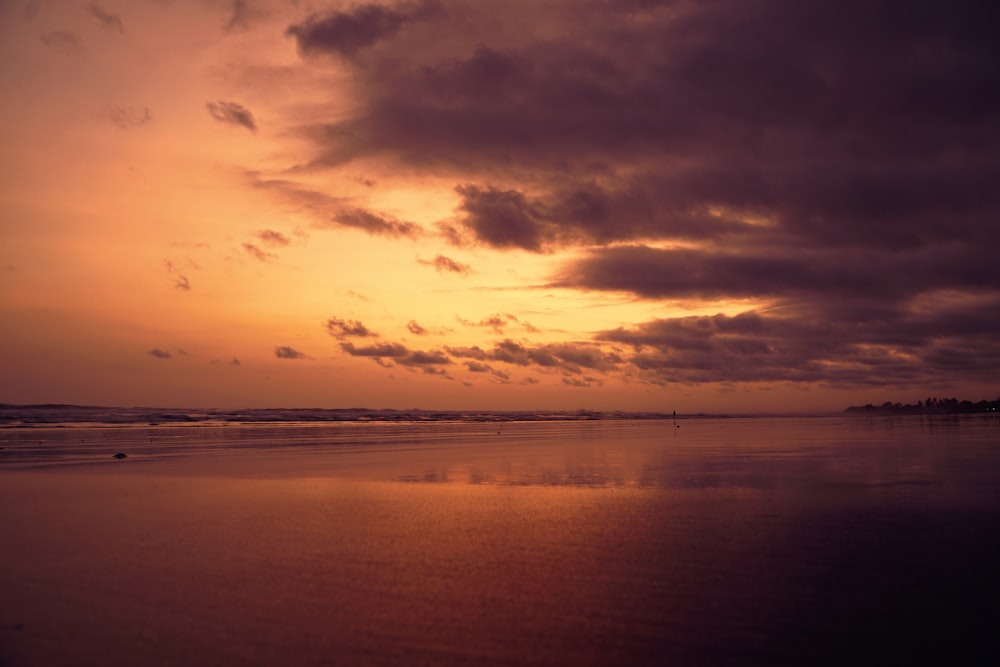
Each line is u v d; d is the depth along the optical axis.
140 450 37.03
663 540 12.41
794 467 25.00
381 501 17.58
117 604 8.80
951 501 16.44
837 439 43.72
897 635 7.61
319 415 130.88
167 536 13.04
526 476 23.41
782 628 7.83
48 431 60.00
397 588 9.43
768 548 11.66
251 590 9.38
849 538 12.38
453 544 12.22
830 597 8.91
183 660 7.02
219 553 11.59
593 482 21.44
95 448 38.47
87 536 13.09
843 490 18.59
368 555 11.38
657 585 9.52
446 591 9.29
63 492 19.61
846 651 7.18
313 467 27.09
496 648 7.30
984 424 72.31
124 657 7.11
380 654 7.14
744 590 9.24
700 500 17.25
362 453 34.97
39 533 13.39
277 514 15.58
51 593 9.30
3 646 7.42
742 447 37.03
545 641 7.48
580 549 11.73
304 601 8.89
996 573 9.96
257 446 40.97
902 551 11.36
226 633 7.76
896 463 25.78
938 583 9.50
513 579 9.87
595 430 72.25
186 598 9.04
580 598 8.94
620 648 7.28
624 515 15.14
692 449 36.12
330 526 14.01
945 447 34.09
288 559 11.15
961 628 7.80
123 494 19.12
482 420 142.00
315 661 6.96
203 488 20.45
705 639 7.52
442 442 45.97
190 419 98.19
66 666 6.91
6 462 29.52
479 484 21.19
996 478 20.72
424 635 7.66
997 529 13.08
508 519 14.76
